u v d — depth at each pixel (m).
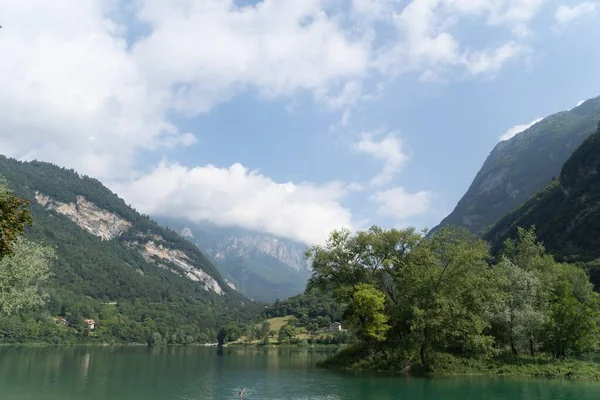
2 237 23.69
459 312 55.44
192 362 93.50
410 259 65.00
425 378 54.94
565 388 46.50
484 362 59.84
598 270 120.69
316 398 42.34
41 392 45.34
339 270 70.06
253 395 44.44
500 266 66.25
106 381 55.31
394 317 65.06
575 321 63.34
